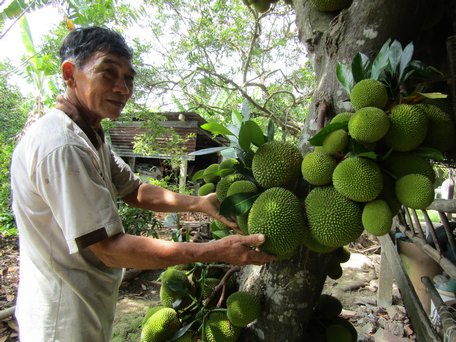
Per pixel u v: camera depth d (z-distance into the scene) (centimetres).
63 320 138
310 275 136
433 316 257
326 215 112
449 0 145
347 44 134
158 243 120
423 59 168
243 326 138
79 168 119
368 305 387
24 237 141
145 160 1068
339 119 118
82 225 117
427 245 257
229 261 119
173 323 154
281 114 598
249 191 128
